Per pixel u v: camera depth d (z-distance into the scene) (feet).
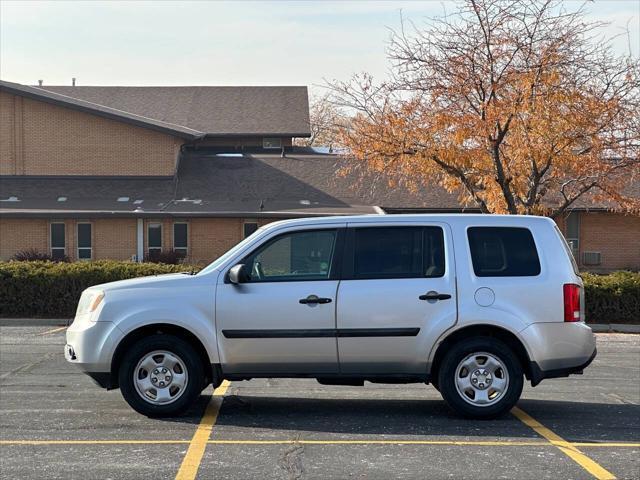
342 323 27.25
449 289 27.40
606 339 56.39
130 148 116.98
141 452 23.73
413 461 22.84
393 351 27.27
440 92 67.26
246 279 27.55
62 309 64.49
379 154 69.21
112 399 31.35
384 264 27.71
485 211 71.82
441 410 29.73
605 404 31.32
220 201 110.22
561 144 65.92
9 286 64.28
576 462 22.90
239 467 22.21
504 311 27.25
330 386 34.60
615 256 110.83
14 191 111.75
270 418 28.25
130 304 27.61
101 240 105.19
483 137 67.21
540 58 65.31
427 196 111.45
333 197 112.98
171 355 27.71
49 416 28.35
